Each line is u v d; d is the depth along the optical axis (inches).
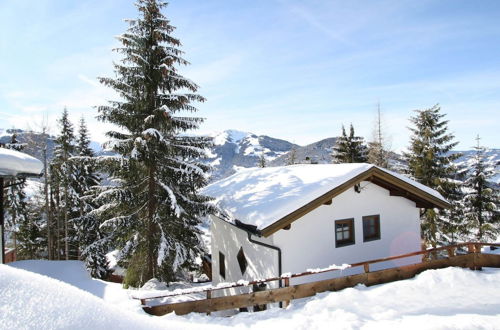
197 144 482.6
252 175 566.3
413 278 301.0
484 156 781.3
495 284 271.7
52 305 70.1
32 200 946.1
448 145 816.3
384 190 418.0
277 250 338.6
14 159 319.9
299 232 351.3
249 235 360.5
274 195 386.3
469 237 813.2
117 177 458.6
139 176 455.2
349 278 298.0
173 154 459.2
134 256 464.4
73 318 70.5
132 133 450.9
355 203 394.0
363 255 392.8
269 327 218.1
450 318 211.0
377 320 216.2
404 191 415.8
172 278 476.7
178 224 467.8
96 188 464.8
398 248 422.9
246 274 403.9
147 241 451.8
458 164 806.5
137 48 440.5
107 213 459.5
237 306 271.7
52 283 79.4
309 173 448.8
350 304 249.0
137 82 427.8
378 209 410.6
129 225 440.5
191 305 263.9
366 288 289.4
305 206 336.2
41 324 63.4
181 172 439.8
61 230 901.8
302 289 285.1
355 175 367.6
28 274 77.8
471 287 268.1
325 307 247.9
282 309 261.4
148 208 457.1
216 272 520.7
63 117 862.5
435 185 794.8
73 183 877.2
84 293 86.6
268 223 322.3
